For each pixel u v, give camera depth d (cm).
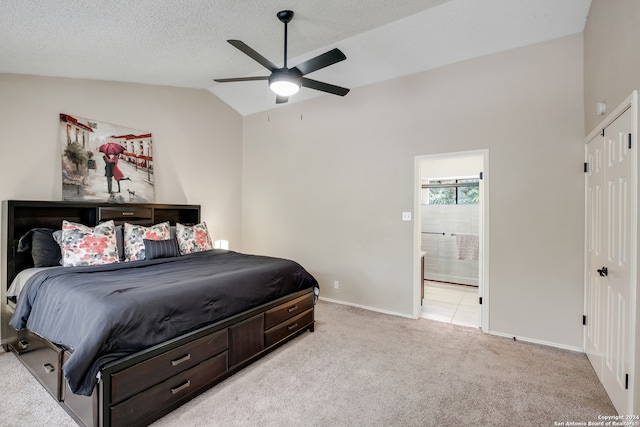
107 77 351
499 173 322
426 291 513
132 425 172
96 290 200
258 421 186
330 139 442
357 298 419
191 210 455
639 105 168
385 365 256
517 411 197
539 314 304
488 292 328
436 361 264
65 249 285
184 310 206
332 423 186
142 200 400
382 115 396
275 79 251
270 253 509
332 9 254
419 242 377
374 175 403
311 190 462
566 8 262
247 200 539
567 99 291
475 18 280
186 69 353
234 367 237
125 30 242
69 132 333
